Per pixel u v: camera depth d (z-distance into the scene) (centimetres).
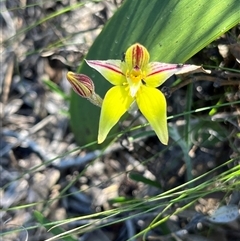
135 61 17
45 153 29
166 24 18
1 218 26
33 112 31
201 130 24
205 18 18
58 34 29
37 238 26
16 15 30
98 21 29
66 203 28
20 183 28
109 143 22
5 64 30
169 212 24
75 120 23
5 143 29
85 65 21
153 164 25
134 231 26
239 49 20
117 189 28
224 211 22
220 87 23
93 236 26
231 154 23
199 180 25
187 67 17
